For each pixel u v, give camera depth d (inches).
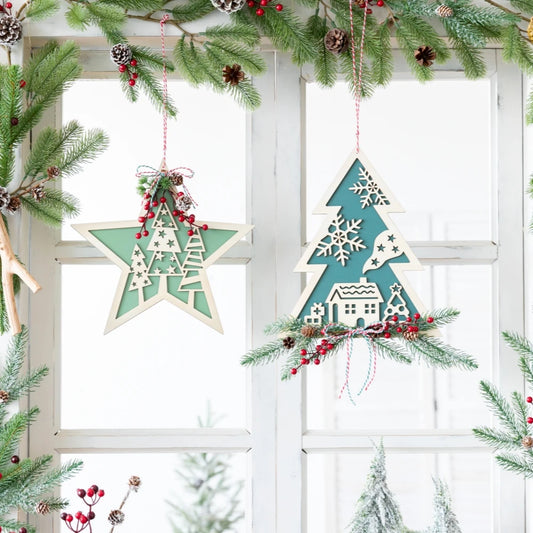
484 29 101.7
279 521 105.3
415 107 143.0
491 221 106.9
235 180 130.0
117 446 105.3
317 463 157.6
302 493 105.5
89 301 133.8
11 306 98.9
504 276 106.2
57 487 105.7
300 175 106.3
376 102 142.7
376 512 100.5
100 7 100.9
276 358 102.6
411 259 101.1
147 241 101.9
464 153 143.7
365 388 101.3
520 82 106.4
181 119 129.6
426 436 105.7
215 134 130.0
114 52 101.0
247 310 106.4
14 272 99.0
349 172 101.9
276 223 106.3
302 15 103.3
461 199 146.5
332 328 101.3
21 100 101.3
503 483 105.5
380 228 101.5
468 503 153.2
